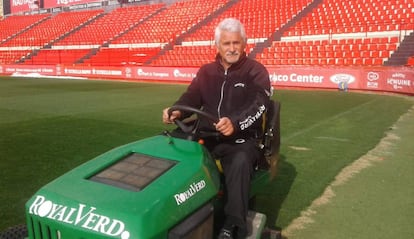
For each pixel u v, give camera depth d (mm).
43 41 33250
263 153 3229
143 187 2047
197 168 2260
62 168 5152
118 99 12688
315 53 18578
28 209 2062
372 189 4469
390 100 11938
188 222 2062
